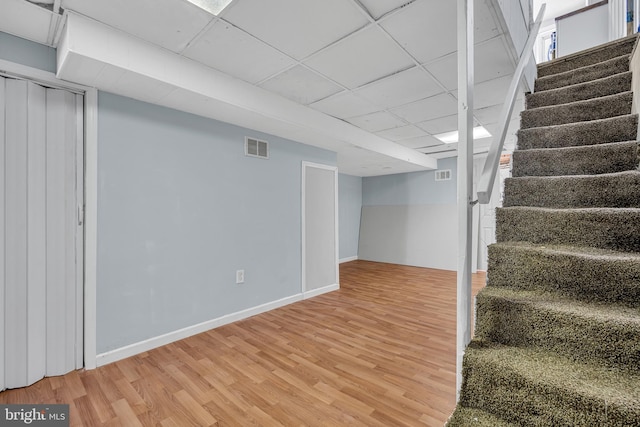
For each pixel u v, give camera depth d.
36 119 2.10
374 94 3.11
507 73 2.64
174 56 2.33
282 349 2.58
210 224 3.06
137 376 2.16
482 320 1.42
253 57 2.39
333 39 2.17
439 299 4.08
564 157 2.04
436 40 2.18
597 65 2.64
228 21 1.96
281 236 3.80
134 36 2.10
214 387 2.02
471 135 1.38
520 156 2.18
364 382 2.07
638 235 1.43
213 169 3.09
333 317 3.38
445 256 6.16
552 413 1.04
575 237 1.59
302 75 2.70
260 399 1.88
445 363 2.33
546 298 1.38
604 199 1.72
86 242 2.28
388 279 5.30
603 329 1.13
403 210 6.94
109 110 2.41
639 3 3.06
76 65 2.00
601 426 0.94
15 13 1.79
